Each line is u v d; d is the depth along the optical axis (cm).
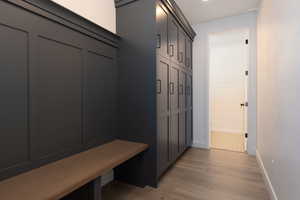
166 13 221
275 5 181
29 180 111
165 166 222
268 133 210
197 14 312
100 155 158
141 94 201
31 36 121
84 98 167
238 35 349
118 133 215
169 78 234
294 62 126
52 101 137
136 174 209
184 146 303
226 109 485
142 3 198
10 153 111
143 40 198
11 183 107
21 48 116
